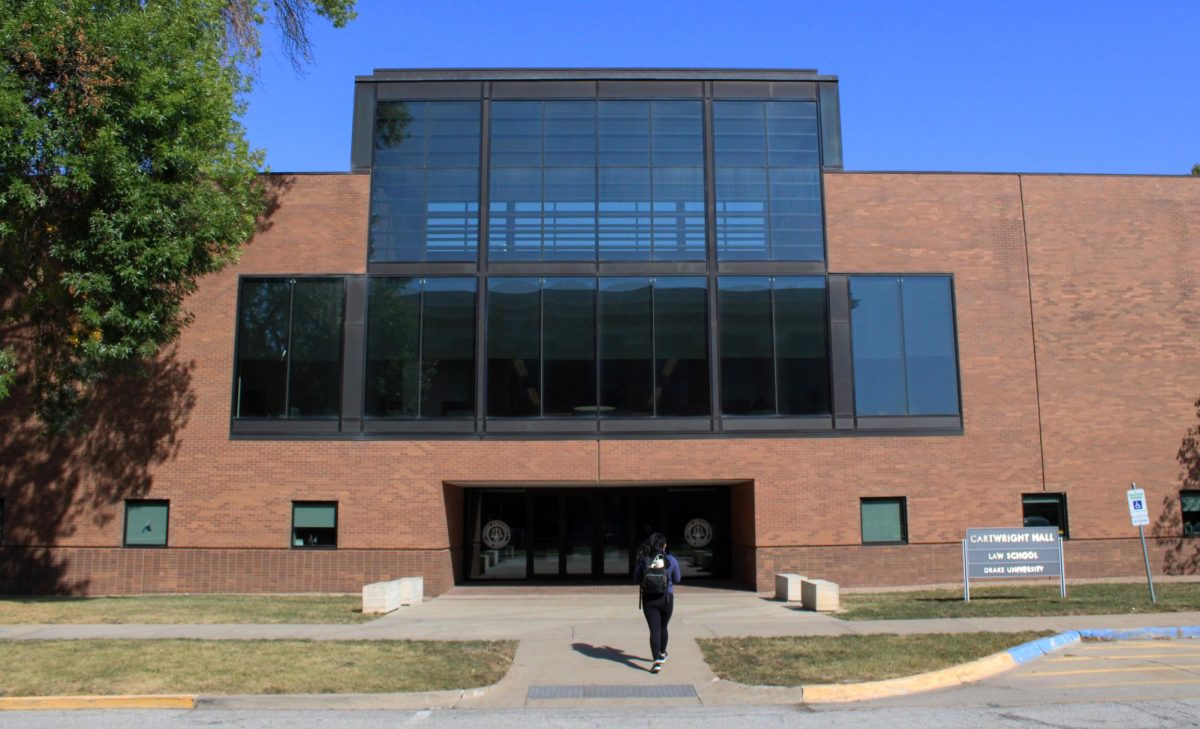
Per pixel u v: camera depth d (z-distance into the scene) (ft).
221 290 75.72
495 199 76.95
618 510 84.48
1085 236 79.05
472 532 83.71
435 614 59.88
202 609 60.80
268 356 75.10
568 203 77.00
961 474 75.56
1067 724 31.91
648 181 77.41
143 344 58.29
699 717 34.14
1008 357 77.20
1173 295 79.05
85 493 73.97
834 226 77.41
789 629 51.37
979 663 41.39
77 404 68.03
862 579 73.82
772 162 78.07
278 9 77.15
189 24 60.80
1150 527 76.79
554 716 34.40
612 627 53.06
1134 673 41.04
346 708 35.78
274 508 73.56
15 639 47.03
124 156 55.77
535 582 82.17
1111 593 65.82
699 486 84.38
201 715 34.32
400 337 75.15
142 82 55.98
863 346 76.28
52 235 58.85
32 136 53.36
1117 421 77.36
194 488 73.87
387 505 73.41
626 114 78.33
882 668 40.52
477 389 74.23
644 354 75.15
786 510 74.08
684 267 76.18
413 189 77.05
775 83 79.20
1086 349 77.82
